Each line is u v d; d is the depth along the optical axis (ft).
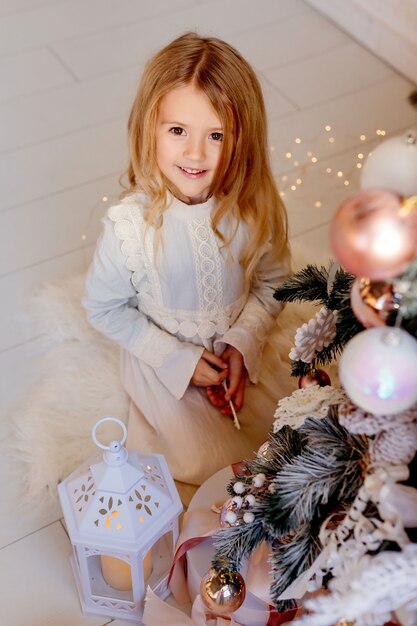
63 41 7.67
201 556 3.65
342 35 7.86
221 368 4.40
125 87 7.20
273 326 4.68
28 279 5.60
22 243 5.86
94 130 6.79
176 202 4.03
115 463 3.35
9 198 6.21
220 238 4.10
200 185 3.92
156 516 3.43
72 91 7.15
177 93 3.63
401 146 2.38
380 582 2.20
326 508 2.87
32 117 6.89
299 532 2.87
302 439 3.14
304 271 3.58
